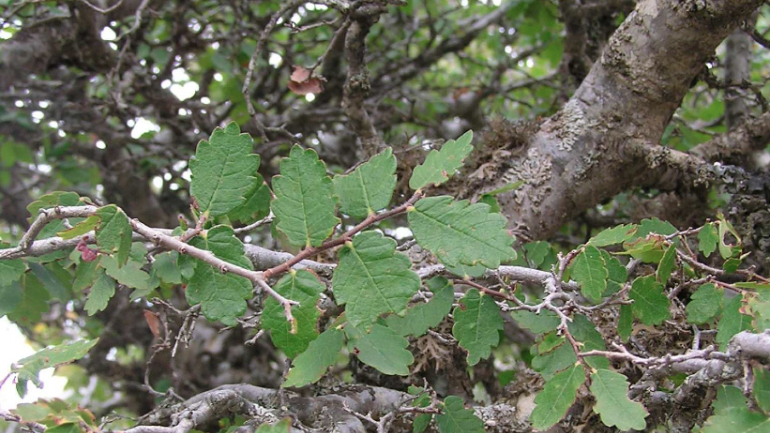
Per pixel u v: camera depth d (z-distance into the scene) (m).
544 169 0.56
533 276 0.45
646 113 0.56
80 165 0.87
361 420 0.49
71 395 1.00
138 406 0.86
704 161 0.55
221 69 0.73
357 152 0.74
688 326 0.49
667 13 0.54
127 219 0.41
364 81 0.57
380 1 0.54
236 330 0.80
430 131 0.88
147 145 0.78
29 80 0.76
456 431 0.46
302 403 0.49
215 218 0.44
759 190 0.54
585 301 0.52
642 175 0.58
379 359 0.41
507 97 0.85
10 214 0.93
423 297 0.45
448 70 1.18
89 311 0.45
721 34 0.53
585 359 0.42
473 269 0.44
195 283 0.41
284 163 0.41
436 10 1.01
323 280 0.47
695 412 0.44
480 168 0.57
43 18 0.72
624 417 0.39
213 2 0.86
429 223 0.40
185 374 0.80
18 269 0.45
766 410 0.38
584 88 0.57
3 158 0.86
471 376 0.60
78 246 0.43
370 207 0.41
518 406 0.51
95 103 0.76
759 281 0.44
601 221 0.69
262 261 0.48
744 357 0.38
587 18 0.67
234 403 0.46
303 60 0.83
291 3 0.57
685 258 0.44
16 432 0.54
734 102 0.66
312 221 0.40
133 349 0.98
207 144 0.42
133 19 0.72
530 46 1.01
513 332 0.62
